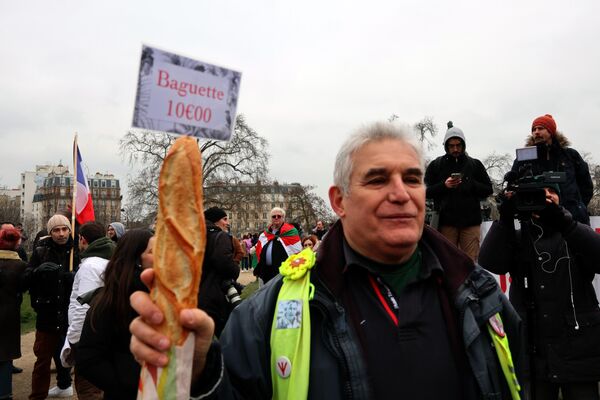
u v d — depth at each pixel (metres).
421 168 1.69
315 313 1.63
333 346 1.55
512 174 3.15
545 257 3.19
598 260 2.88
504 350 1.64
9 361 5.26
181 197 1.13
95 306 2.81
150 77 1.11
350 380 1.51
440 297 1.73
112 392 2.71
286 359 1.54
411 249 1.66
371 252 1.69
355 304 1.66
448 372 1.59
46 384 5.61
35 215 98.25
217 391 1.31
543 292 3.17
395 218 1.62
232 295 4.80
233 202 40.03
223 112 1.19
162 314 1.10
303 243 10.22
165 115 1.12
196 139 1.16
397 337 1.61
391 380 1.54
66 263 5.89
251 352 1.61
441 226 5.41
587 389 3.12
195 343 1.15
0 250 5.35
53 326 5.60
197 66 1.16
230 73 1.20
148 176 35.25
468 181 5.30
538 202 3.00
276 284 1.76
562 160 4.65
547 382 3.23
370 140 1.69
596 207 39.06
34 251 5.97
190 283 1.11
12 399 5.73
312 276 1.69
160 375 1.09
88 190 7.79
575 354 3.07
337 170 1.78
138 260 2.85
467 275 1.73
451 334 1.66
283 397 1.53
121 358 2.75
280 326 1.60
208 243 4.66
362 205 1.65
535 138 4.67
